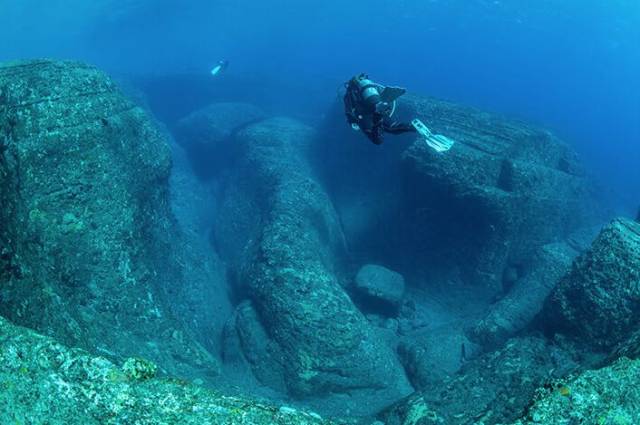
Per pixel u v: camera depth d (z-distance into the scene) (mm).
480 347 9742
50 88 6418
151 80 24766
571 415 2391
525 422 2408
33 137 6051
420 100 13664
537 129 13398
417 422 5918
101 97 7152
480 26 71688
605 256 6969
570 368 6496
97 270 6418
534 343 7133
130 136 7621
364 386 8242
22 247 4133
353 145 14469
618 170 39531
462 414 5941
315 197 12305
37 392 2152
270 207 11469
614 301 6652
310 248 10078
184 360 6934
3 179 4281
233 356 8648
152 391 2256
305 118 25828
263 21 81625
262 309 8852
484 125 12578
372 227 13297
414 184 11711
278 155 14156
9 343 2283
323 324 8352
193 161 17422
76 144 6438
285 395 8094
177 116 24516
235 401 2393
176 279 8992
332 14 79188
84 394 2168
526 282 10766
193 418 2219
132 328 6566
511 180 11047
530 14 56625
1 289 3420
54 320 4230
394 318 11312
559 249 11562
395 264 12750
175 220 10016
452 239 11727
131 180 7332
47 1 36750
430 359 9266
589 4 47438
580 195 14008
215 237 13477
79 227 6316
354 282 11273
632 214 20719
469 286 11820
